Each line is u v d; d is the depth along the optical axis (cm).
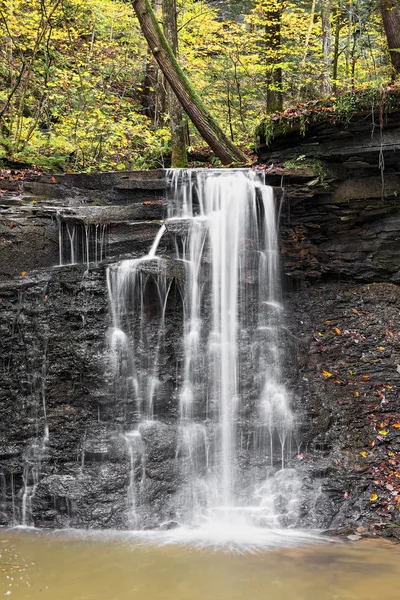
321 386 798
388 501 650
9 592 467
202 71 1627
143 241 870
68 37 1468
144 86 1778
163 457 689
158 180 953
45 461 688
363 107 897
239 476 695
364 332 880
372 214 946
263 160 1030
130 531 626
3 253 831
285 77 1697
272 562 534
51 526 642
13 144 1202
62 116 1455
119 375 749
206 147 1517
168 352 782
